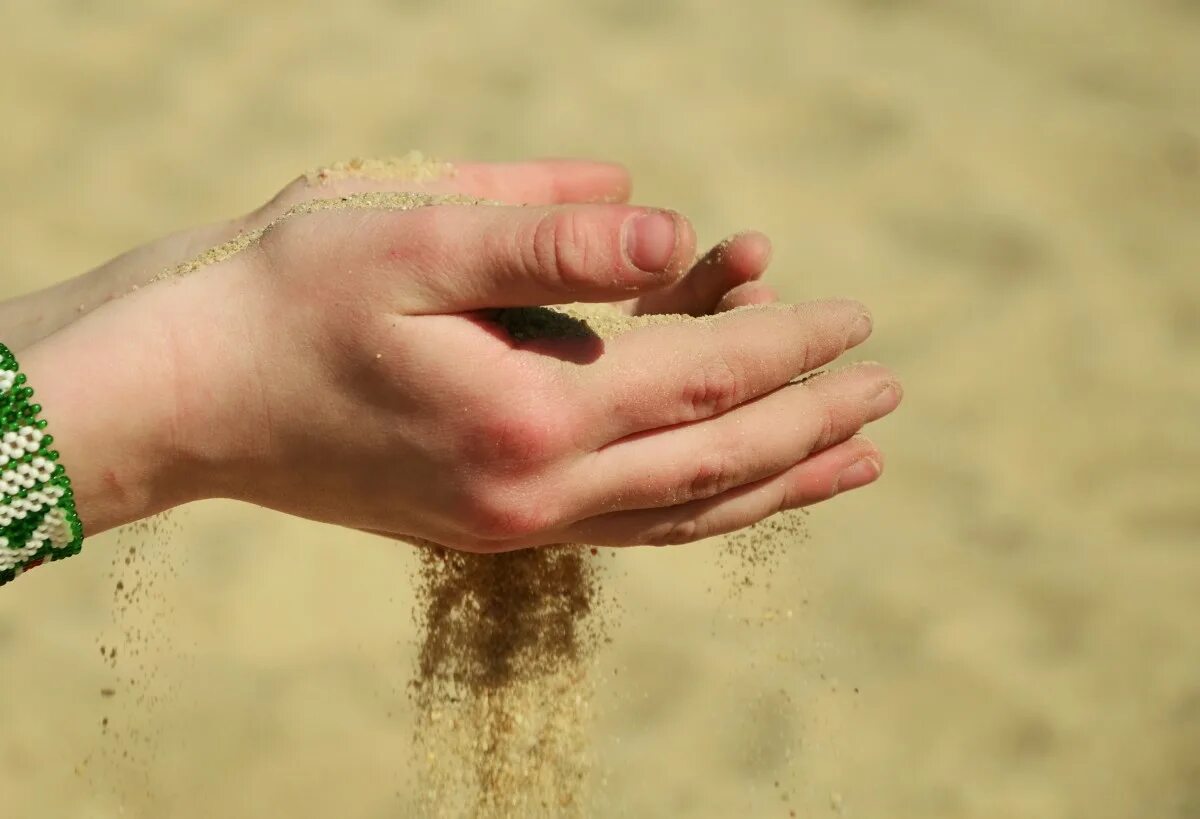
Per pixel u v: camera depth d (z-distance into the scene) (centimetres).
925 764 112
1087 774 112
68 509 84
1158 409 143
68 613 122
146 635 120
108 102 178
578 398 84
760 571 127
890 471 137
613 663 118
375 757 112
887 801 111
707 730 113
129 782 110
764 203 166
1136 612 123
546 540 87
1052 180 172
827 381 87
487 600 93
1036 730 115
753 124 178
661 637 120
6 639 119
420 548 93
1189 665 119
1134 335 152
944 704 116
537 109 178
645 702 115
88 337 84
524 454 84
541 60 187
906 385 146
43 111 176
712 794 111
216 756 112
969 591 126
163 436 85
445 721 94
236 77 183
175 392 84
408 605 125
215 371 84
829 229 164
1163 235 165
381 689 117
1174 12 202
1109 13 202
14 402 83
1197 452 138
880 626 122
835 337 86
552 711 94
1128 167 174
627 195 99
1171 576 127
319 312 84
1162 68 191
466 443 84
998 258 161
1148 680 118
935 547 130
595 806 106
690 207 165
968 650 120
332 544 130
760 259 93
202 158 170
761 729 114
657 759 112
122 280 96
